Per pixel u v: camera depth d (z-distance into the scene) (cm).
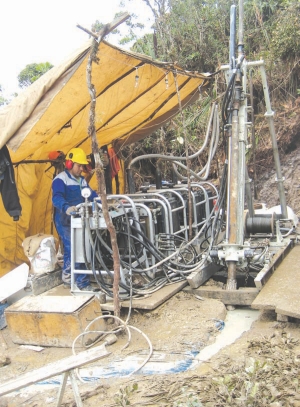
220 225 567
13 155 566
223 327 423
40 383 347
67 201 509
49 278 520
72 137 642
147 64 521
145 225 507
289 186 1010
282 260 541
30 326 418
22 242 568
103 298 455
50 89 432
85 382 338
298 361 324
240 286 550
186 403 281
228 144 548
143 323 436
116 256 417
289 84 1070
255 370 303
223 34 1187
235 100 541
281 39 1049
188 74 575
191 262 536
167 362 357
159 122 735
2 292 482
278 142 1036
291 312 382
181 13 1246
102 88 538
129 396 306
